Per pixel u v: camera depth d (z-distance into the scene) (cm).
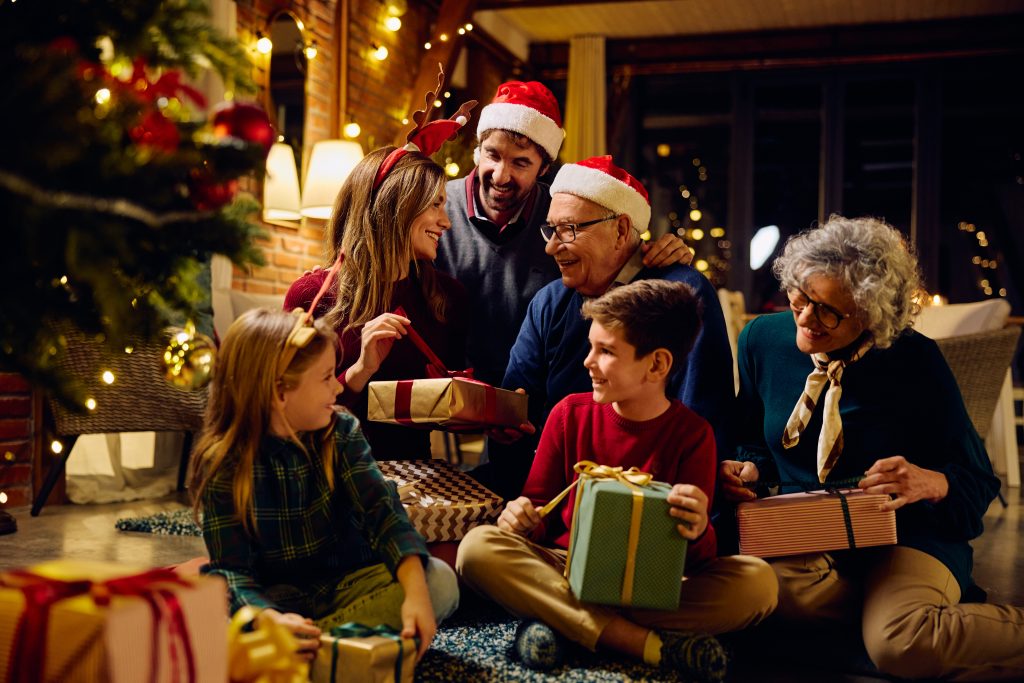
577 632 159
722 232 974
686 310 169
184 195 115
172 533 290
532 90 264
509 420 203
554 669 157
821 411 187
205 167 114
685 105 975
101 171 99
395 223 208
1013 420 467
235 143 113
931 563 172
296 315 152
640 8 820
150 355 311
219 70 121
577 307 216
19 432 336
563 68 912
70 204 99
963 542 181
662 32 888
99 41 119
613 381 167
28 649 88
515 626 186
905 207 921
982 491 178
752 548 172
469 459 518
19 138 93
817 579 183
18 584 94
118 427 311
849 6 809
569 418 181
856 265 174
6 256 104
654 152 989
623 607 160
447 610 155
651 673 155
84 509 338
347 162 481
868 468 184
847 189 929
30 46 107
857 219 182
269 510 149
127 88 111
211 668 101
